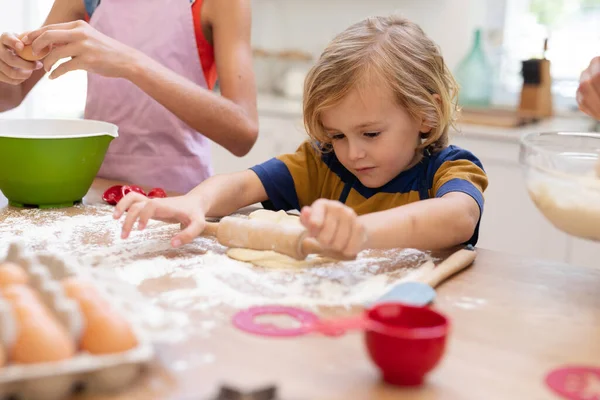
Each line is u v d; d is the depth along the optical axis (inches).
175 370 20.2
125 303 22.3
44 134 49.2
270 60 119.8
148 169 54.9
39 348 18.0
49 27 44.9
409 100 40.2
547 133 33.6
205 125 50.8
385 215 32.3
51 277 24.5
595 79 33.8
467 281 29.8
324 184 46.7
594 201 27.6
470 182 38.0
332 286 28.2
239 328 23.4
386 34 42.0
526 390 19.5
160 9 54.4
